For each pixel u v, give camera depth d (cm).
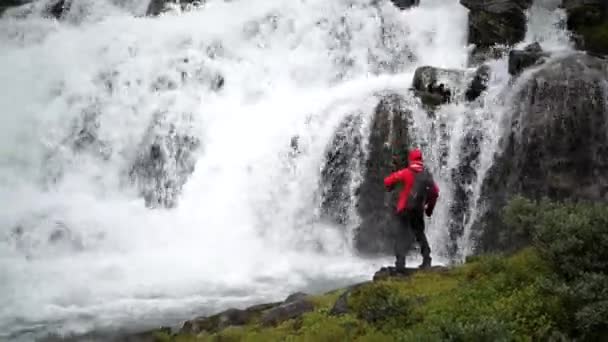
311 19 2609
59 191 2341
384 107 1984
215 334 1182
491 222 1825
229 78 2452
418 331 943
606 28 2219
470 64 2331
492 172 1861
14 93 2592
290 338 1054
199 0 2919
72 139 2439
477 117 1925
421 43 2509
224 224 2030
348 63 2511
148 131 2350
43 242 1931
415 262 1798
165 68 2517
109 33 2773
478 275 1141
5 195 2291
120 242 1931
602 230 1039
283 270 1733
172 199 2208
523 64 1939
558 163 1795
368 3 2622
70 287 1599
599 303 914
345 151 1986
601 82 1853
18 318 1409
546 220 1082
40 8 3234
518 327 938
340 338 1022
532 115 1841
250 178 2089
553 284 991
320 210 1981
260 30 2633
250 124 2244
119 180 2328
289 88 2434
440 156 1925
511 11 2330
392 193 1891
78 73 2592
